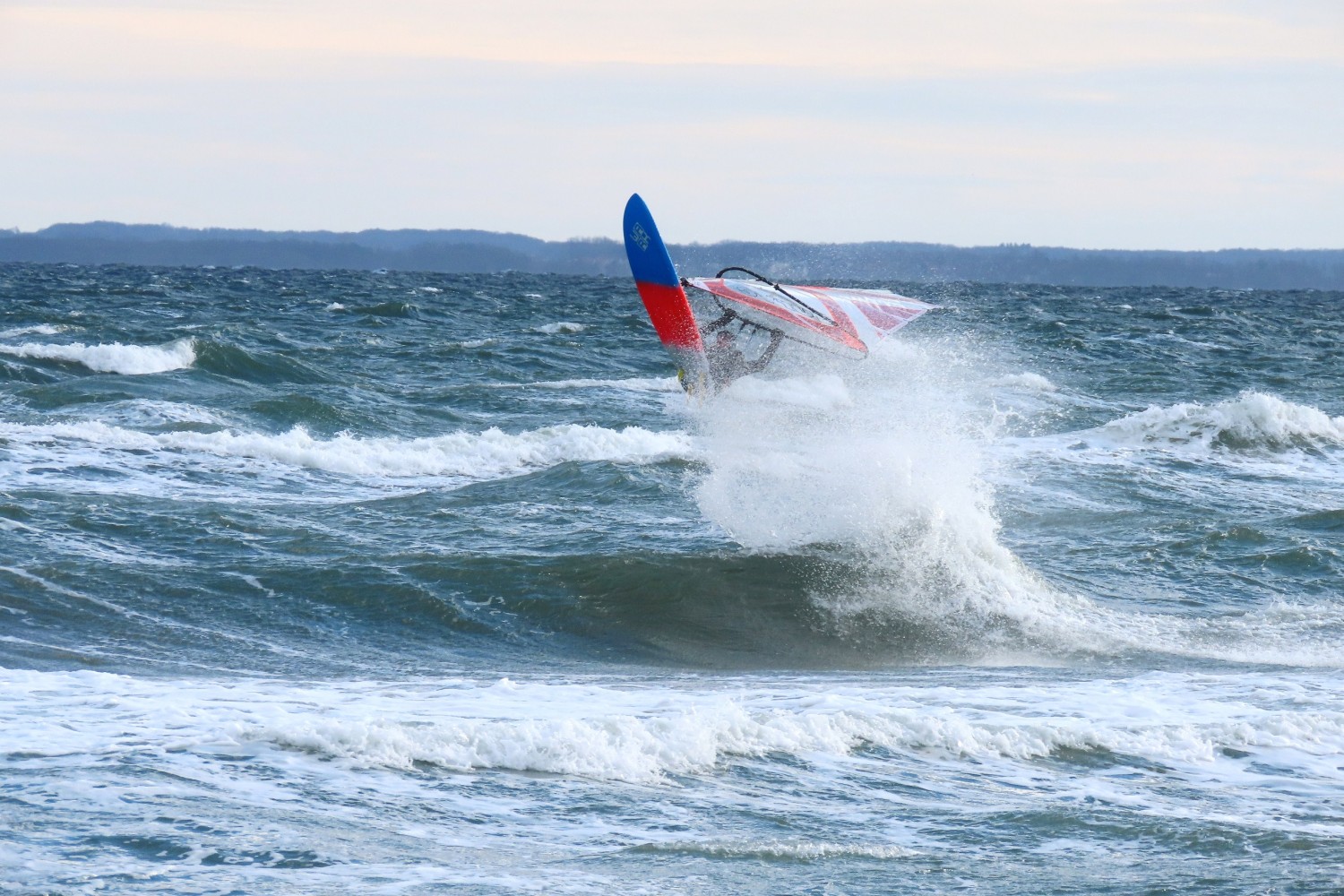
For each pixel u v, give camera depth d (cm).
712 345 5028
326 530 5838
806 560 5522
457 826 2569
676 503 6825
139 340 13788
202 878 2217
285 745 2972
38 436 7575
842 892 2292
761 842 2550
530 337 17488
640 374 13450
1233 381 14162
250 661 4181
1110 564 6028
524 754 2989
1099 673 4412
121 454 7400
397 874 2281
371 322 19562
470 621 4806
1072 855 2544
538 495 6906
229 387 10444
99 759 2816
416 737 3014
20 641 4156
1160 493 7900
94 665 3988
